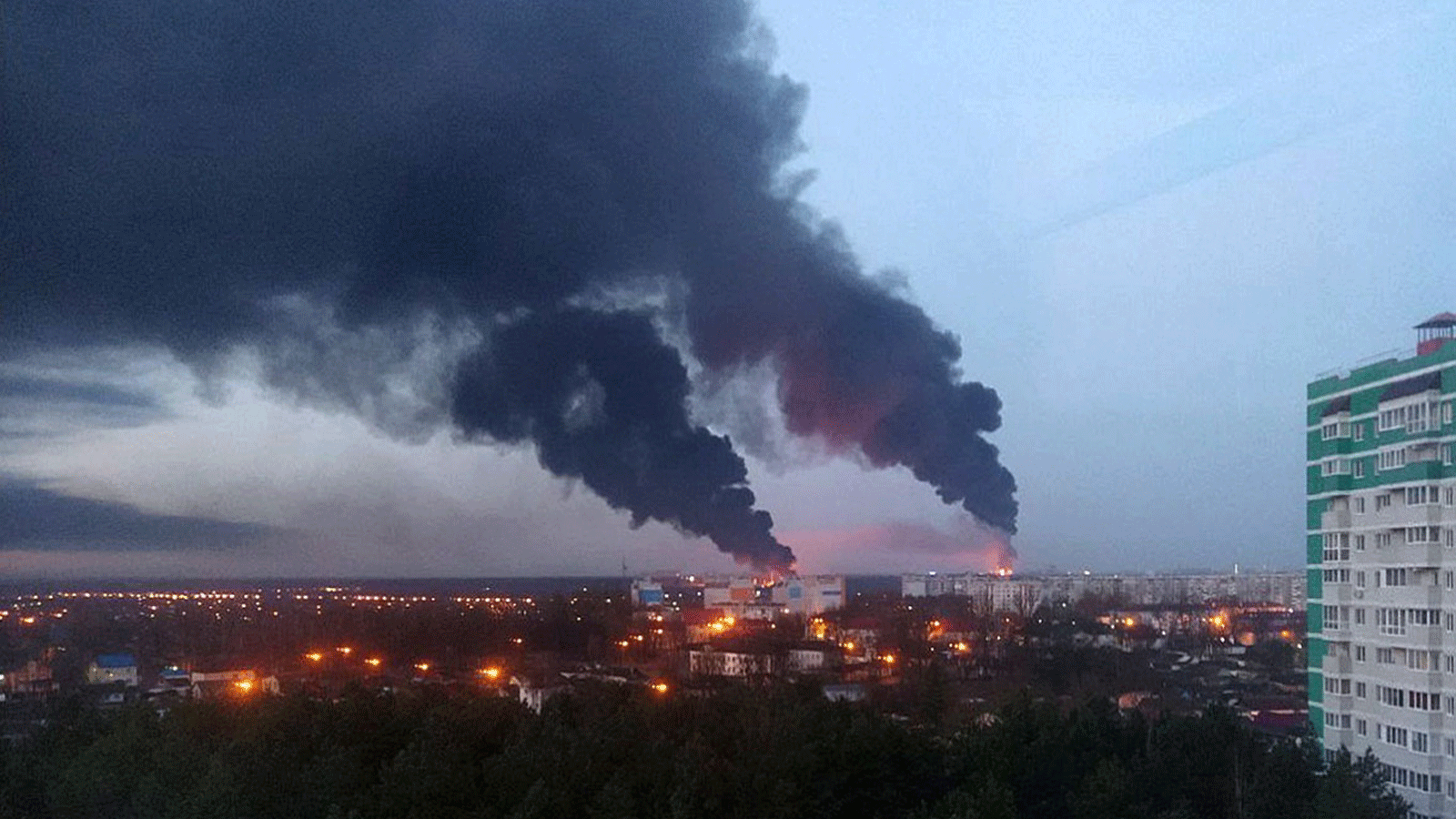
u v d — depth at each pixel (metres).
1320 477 53.09
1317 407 53.91
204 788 32.59
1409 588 46.41
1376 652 48.56
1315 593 53.03
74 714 42.31
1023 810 34.84
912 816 32.16
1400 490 47.44
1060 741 36.59
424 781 31.69
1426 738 44.84
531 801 30.47
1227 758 36.72
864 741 34.75
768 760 32.81
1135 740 39.00
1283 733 49.25
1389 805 34.84
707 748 33.72
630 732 35.62
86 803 35.62
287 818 32.94
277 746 34.84
